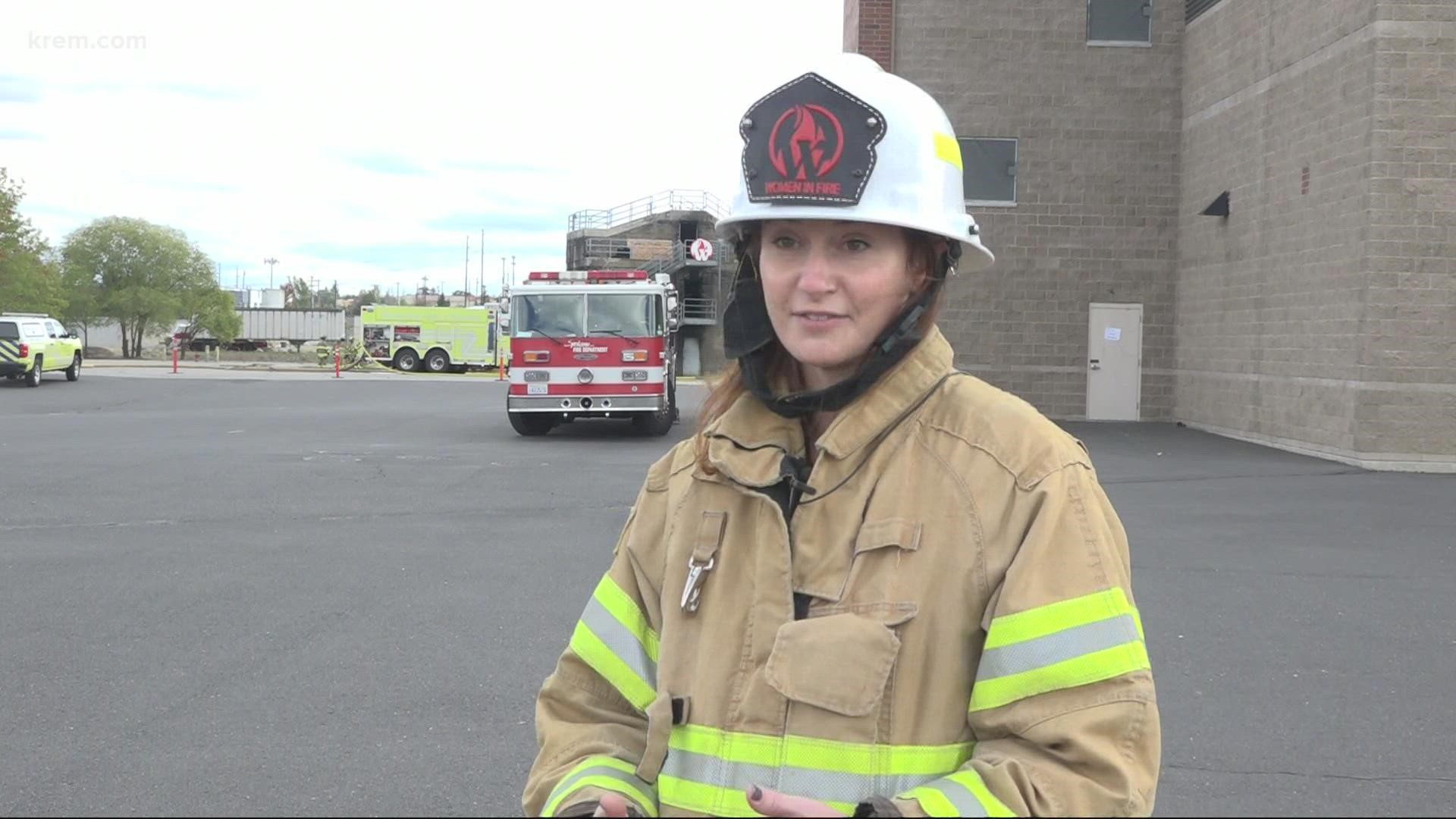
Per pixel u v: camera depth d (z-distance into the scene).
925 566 1.58
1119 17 22.47
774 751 1.58
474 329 54.06
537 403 19.39
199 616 7.07
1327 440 16.52
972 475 1.61
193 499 12.11
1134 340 22.75
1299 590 7.98
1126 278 22.69
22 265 56.62
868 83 1.68
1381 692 5.72
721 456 1.72
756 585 1.66
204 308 83.94
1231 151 20.09
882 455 1.65
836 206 1.63
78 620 6.95
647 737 1.78
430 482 13.62
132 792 4.38
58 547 9.37
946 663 1.57
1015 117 22.59
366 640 6.54
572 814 1.71
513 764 4.70
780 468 1.68
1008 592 1.54
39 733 5.02
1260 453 17.25
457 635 6.67
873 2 22.62
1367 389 15.51
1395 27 15.23
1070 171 22.62
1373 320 15.48
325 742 4.92
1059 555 1.55
